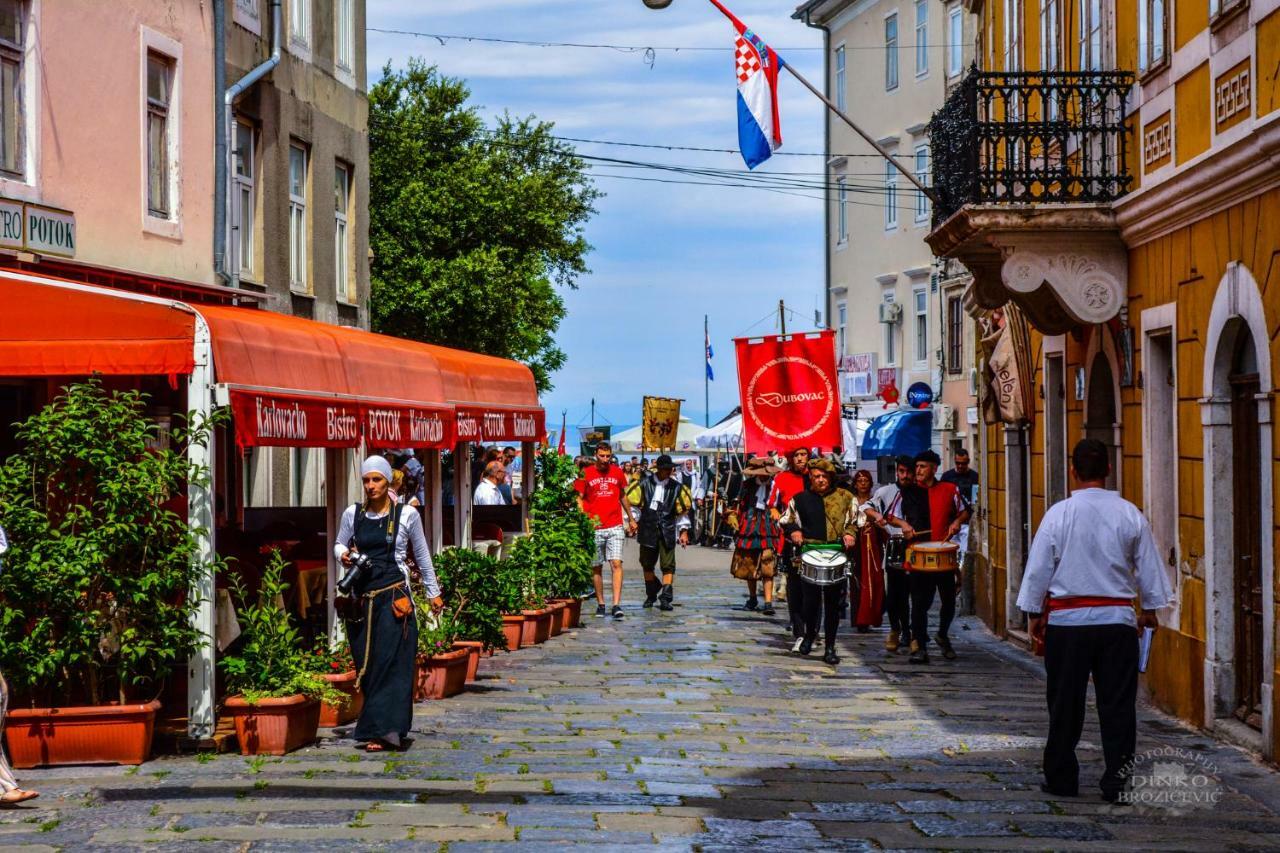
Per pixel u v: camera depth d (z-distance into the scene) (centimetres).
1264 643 1193
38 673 1059
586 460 2380
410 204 4406
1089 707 1472
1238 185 1234
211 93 2023
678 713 1389
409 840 865
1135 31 1570
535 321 4734
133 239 1786
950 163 1725
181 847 842
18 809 943
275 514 1817
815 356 2423
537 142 4669
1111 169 1623
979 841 893
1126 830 930
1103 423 1745
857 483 2119
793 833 904
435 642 1467
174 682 1227
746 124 2108
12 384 1396
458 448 2053
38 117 1577
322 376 1348
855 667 1764
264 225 2341
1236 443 1310
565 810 953
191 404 1138
